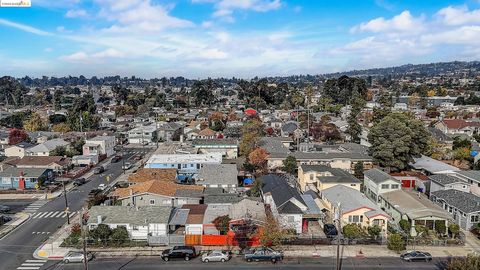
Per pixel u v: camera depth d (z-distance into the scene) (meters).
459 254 38.34
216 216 43.78
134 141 108.75
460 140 84.75
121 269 35.12
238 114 144.25
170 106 182.88
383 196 51.41
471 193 51.97
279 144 84.25
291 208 43.66
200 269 35.16
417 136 70.00
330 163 71.12
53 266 35.84
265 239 38.31
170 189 52.50
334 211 47.56
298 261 36.88
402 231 43.62
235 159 77.88
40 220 48.16
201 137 107.44
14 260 37.09
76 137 101.19
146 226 41.62
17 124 128.62
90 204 51.06
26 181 63.28
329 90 177.00
